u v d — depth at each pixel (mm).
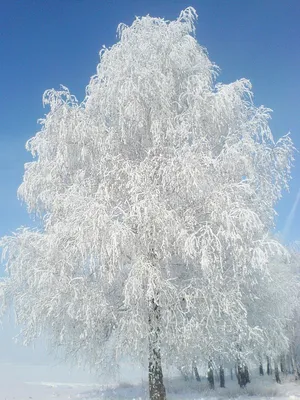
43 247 11141
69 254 10547
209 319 10617
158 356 11016
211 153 11094
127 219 10305
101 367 11695
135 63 11641
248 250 10391
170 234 10156
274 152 12852
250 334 11211
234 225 9984
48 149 12406
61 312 10922
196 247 10227
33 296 11453
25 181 12305
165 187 10664
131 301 10172
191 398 15477
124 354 11258
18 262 11430
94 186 11547
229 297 10711
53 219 11688
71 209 10828
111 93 11492
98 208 9922
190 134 11375
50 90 12062
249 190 10992
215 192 10422
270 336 14258
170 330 10625
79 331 11438
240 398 16547
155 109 11461
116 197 10969
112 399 15078
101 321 11297
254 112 12922
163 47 12102
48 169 12070
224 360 12297
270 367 35781
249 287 12555
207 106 11484
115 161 11062
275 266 17969
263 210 12445
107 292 11398
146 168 10711
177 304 10656
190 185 10125
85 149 11398
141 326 10289
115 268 10172
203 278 10672
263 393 19125
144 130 11930
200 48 13023
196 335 10461
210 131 11977
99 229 9906
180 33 12602
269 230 13047
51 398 16516
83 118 11664
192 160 10219
